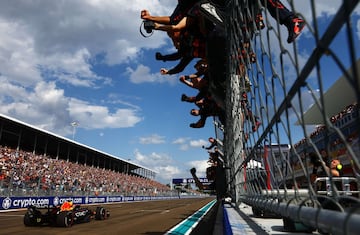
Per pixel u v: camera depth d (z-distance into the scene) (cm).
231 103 529
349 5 70
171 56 803
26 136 3350
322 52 90
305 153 135
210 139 1648
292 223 236
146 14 681
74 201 2552
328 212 109
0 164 2372
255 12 269
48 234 770
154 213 1498
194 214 1383
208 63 712
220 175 1114
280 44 152
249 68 320
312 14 94
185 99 1198
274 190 229
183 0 623
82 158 4503
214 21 613
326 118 94
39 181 2172
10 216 1345
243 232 253
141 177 6316
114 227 905
